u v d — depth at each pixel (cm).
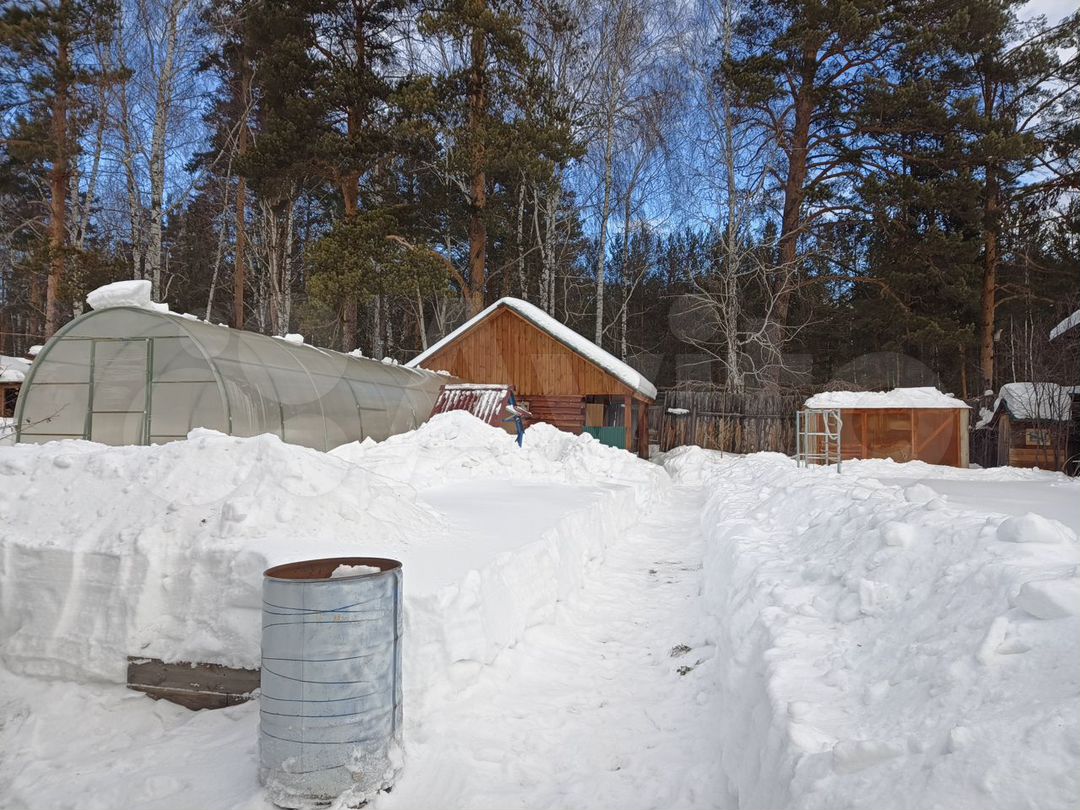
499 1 2333
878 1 2141
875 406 2000
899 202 2272
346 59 2253
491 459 1126
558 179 2475
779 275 2747
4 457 549
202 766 356
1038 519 296
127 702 437
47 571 464
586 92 2759
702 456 2175
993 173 2358
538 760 362
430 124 2147
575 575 688
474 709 404
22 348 3095
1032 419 1883
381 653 329
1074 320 1844
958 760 194
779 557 538
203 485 507
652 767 354
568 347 2112
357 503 535
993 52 2336
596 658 516
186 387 1008
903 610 315
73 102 1923
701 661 484
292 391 1177
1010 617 246
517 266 3166
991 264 2538
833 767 226
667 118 2745
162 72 2134
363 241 2100
